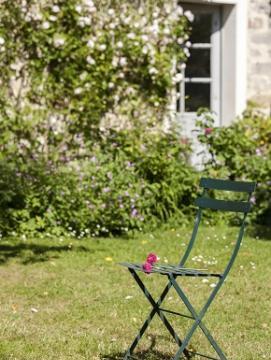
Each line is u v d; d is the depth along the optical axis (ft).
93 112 37.24
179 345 17.43
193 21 40.91
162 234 33.19
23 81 36.24
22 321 20.49
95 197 32.78
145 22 38.52
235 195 36.27
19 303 22.25
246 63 41.34
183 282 25.12
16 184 32.35
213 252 29.58
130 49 38.06
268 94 41.98
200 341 19.35
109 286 24.32
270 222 36.27
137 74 38.63
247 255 29.12
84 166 33.94
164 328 20.33
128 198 32.94
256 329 20.44
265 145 39.42
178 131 39.47
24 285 24.17
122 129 37.96
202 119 41.14
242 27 40.93
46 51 36.35
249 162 36.94
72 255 28.58
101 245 30.60
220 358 16.34
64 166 34.83
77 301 22.57
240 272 26.50
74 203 32.58
